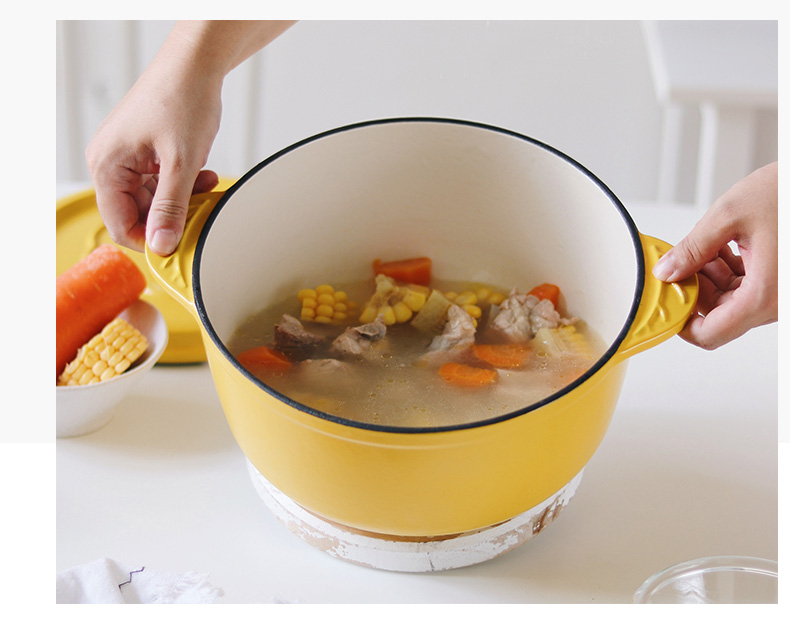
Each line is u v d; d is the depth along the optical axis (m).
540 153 0.89
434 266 1.03
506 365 0.87
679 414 0.97
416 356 0.89
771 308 0.76
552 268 0.96
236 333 0.91
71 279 0.95
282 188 0.90
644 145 2.07
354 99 2.07
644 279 0.74
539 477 0.69
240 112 2.08
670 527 0.84
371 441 0.62
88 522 0.84
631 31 1.94
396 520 0.69
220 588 0.77
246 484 0.89
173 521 0.84
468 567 0.80
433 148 0.94
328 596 0.77
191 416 0.97
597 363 0.66
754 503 0.87
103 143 0.87
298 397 0.81
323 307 0.96
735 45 1.51
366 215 0.99
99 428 0.95
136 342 0.94
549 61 1.99
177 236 0.79
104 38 2.00
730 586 0.72
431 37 1.98
